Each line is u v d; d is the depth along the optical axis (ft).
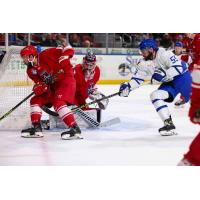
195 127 26.11
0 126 25.38
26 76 25.71
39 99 23.08
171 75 22.98
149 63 23.89
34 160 18.38
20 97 25.64
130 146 21.03
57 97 22.33
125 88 24.18
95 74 25.35
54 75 22.17
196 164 12.91
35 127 22.90
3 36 52.26
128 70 57.21
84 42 56.95
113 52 57.16
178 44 39.75
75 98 25.30
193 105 12.71
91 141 22.08
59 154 19.42
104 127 26.03
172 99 23.94
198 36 28.40
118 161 18.21
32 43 54.80
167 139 22.65
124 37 60.75
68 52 22.17
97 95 25.85
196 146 12.85
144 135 23.70
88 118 25.26
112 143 21.67
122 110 33.76
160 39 61.41
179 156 19.10
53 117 25.09
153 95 23.62
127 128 25.81
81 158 18.70
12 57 25.68
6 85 25.58
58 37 55.57
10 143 21.59
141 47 23.27
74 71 24.99
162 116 23.48
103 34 60.23
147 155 19.26
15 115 25.50
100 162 18.06
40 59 22.50
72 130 22.31
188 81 23.56
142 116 30.68
